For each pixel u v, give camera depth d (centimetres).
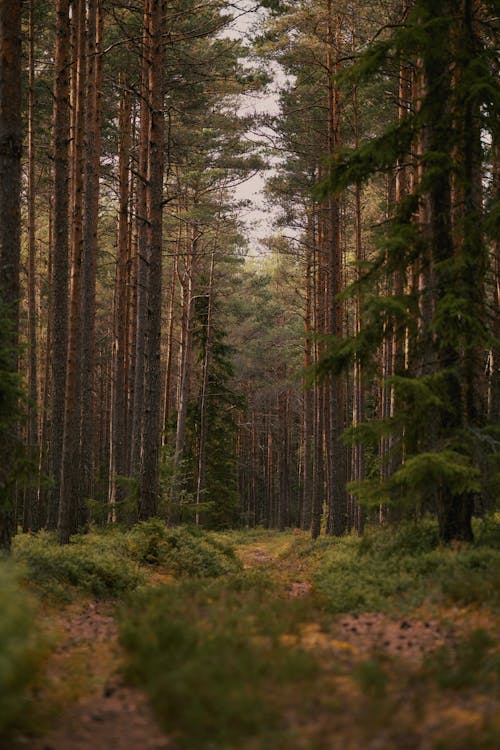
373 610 1064
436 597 1025
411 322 1355
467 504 1327
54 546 1692
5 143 1293
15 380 1116
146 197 2652
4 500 1197
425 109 1347
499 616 896
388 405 2752
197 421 4328
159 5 1997
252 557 2941
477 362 1359
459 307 1263
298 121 2967
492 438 1300
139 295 2717
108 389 5566
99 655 880
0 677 521
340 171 1409
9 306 1212
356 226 2858
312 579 1461
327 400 3488
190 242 3769
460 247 1309
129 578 1435
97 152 2439
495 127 1357
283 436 6228
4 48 1293
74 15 2241
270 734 568
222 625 885
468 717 594
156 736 607
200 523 3862
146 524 1839
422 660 766
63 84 1894
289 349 5278
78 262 1994
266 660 739
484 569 1112
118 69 2703
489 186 1914
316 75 2820
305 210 3344
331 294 2612
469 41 1359
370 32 2462
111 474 2736
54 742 588
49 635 838
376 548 1399
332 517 2592
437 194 1359
